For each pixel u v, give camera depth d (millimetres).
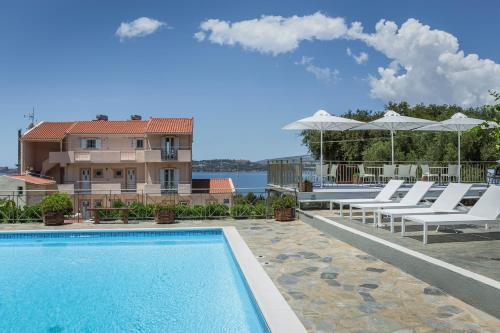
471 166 18984
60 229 12133
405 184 17938
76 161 36656
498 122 5707
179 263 9273
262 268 7238
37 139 36688
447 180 19469
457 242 8078
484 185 17156
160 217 13250
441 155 26438
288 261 7859
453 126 16797
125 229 11984
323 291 5969
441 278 5934
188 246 11094
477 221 7883
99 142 37281
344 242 9742
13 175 35125
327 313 5090
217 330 5449
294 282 6438
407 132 31297
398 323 4742
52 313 6176
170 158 37000
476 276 5340
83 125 38875
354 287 6145
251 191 14695
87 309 6328
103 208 13383
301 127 16875
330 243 9680
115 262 9391
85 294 7066
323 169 16375
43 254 10227
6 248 10922
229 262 9367
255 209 14320
